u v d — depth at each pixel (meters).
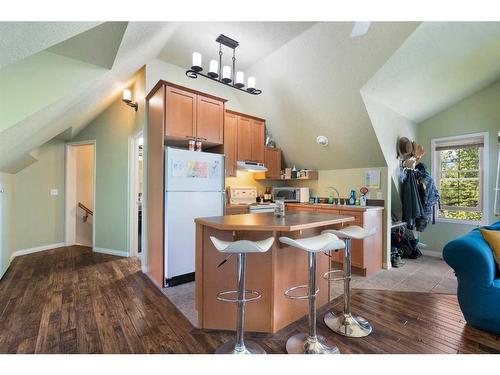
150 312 2.26
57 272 3.31
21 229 4.19
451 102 3.90
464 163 3.95
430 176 3.99
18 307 2.31
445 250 2.12
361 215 3.34
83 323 2.05
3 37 1.24
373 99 3.21
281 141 4.58
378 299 2.57
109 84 3.14
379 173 3.76
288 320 2.10
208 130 3.23
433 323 2.09
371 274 3.36
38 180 4.42
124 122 4.12
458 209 4.02
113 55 2.31
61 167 4.74
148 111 3.33
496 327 1.89
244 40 2.90
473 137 3.79
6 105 2.10
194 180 3.03
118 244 4.18
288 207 4.43
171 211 2.84
